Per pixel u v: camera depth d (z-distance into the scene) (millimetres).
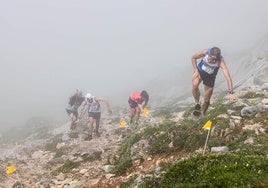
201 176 9203
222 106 15023
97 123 23734
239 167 9039
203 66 14578
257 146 11188
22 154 23328
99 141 21828
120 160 15273
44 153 21969
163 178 9984
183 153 13164
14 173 17562
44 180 15867
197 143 13109
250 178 8453
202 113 15492
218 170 9086
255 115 13297
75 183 14445
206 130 13273
